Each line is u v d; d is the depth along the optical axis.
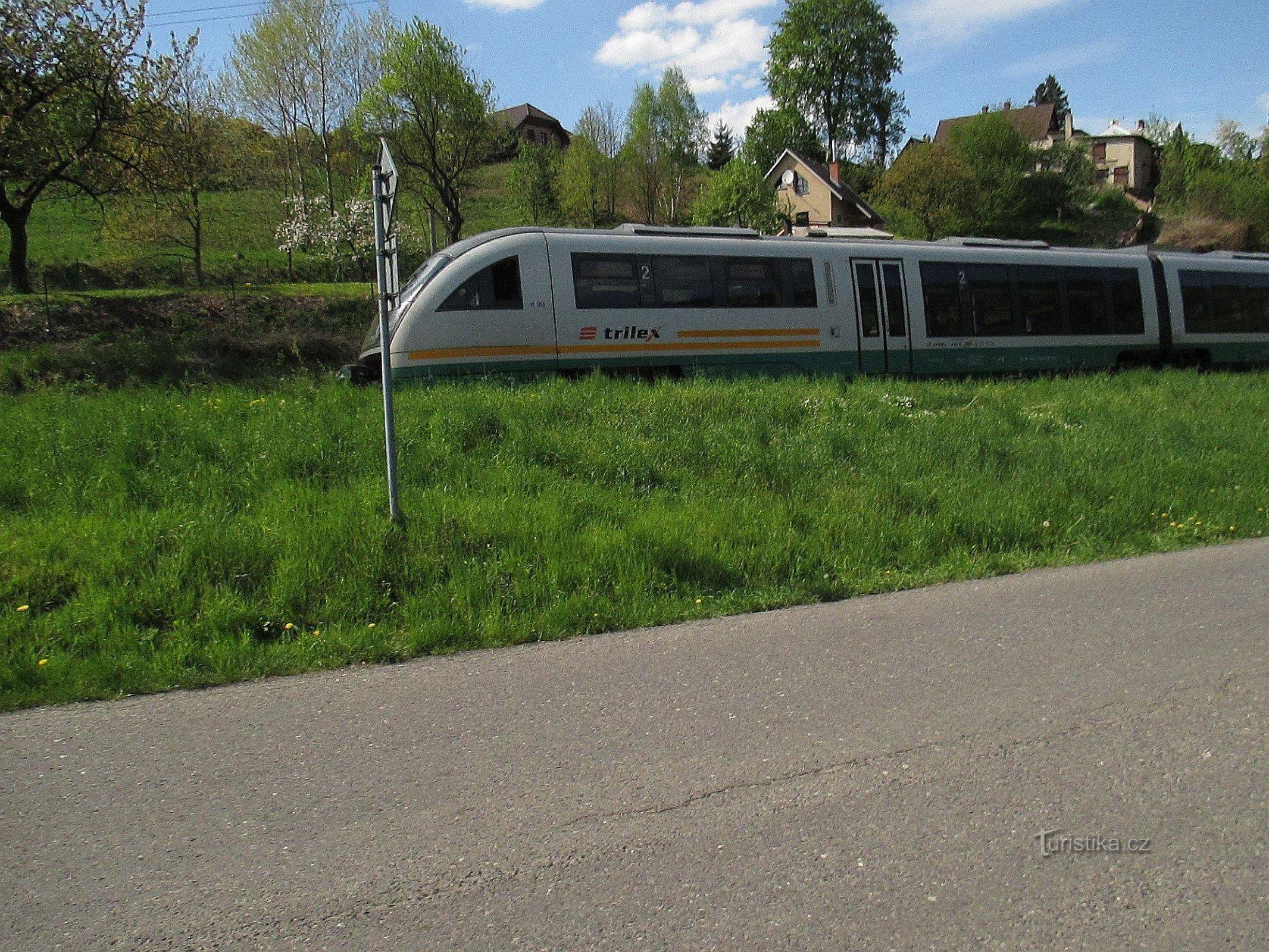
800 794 3.56
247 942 2.78
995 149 60.50
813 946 2.70
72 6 21.45
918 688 4.57
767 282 16.73
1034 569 7.08
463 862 3.16
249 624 5.60
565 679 4.80
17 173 21.75
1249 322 22.20
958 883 2.99
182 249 39.03
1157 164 78.88
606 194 57.53
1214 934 2.74
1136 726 4.10
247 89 39.25
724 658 5.07
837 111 73.31
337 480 8.28
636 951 2.69
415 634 5.36
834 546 7.37
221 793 3.65
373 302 25.69
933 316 18.22
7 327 20.64
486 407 10.35
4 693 4.61
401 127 35.88
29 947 2.77
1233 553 7.43
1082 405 13.34
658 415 10.95
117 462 8.23
